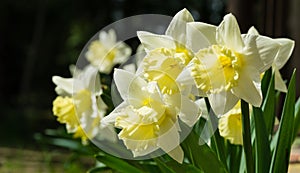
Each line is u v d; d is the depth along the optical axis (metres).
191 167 0.64
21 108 7.08
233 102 0.58
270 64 0.57
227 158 0.74
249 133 0.62
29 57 7.66
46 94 7.67
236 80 0.57
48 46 7.93
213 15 7.22
